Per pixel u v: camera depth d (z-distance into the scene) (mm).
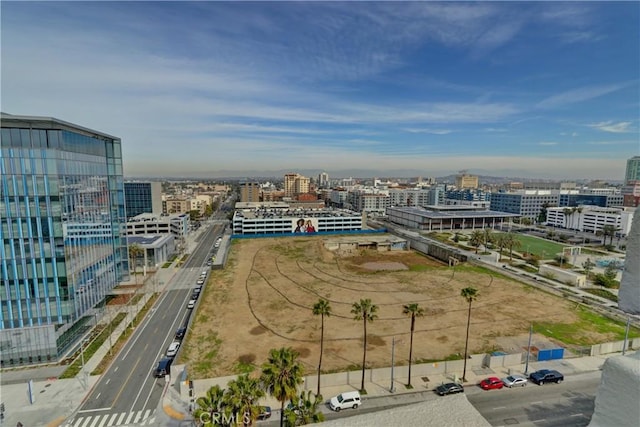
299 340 57188
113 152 75125
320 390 43969
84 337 59000
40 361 51219
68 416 40188
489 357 49094
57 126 50812
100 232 64938
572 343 55719
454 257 111812
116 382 46719
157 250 104250
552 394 42875
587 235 160125
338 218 164000
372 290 82750
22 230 50594
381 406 40719
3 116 47531
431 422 6301
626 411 5129
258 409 28312
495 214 180375
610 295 79500
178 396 43500
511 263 108688
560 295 78375
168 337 59312
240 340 57188
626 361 5340
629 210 171500
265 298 76938
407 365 48781
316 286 85688
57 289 52688
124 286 86000
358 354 52531
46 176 50750
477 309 70188
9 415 40344
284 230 158000
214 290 82062
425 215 174375
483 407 40250
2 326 50656
